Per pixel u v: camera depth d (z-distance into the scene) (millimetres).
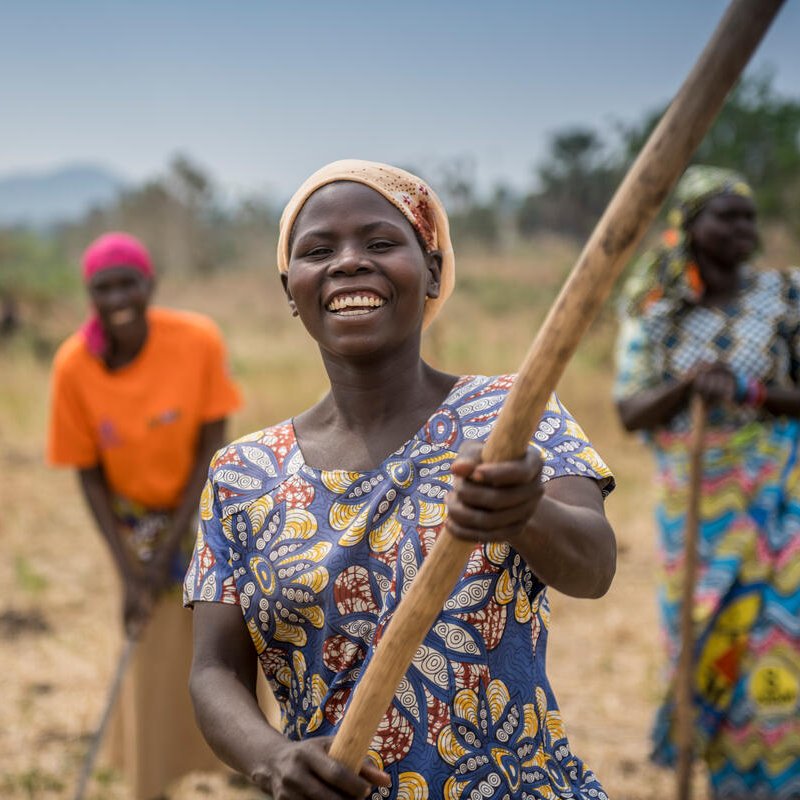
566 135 33812
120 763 4336
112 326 4285
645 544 7453
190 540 4324
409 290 1877
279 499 1905
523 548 1644
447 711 1768
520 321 20500
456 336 15945
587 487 1827
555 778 1848
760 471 4125
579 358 12562
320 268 1890
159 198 51219
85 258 4328
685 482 4254
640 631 5938
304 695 1891
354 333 1858
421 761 1763
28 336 17344
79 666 5535
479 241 38094
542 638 1902
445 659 1771
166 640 4254
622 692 5172
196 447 4445
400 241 1894
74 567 7250
